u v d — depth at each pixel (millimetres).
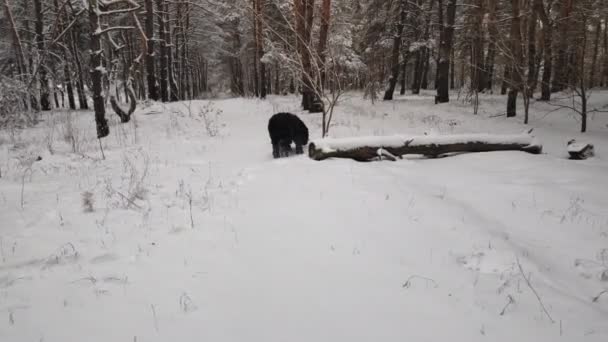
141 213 4883
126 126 12953
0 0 19750
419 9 22031
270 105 17953
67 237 4203
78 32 22406
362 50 23125
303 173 6352
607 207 4973
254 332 2596
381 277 3275
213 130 11977
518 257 3625
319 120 13258
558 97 19250
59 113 18141
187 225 4449
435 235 4102
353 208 4801
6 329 2699
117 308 2920
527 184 5902
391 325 2645
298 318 2734
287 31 13281
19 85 14016
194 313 2828
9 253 3852
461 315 2768
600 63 18141
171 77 25031
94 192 5789
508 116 15508
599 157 7977
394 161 7383
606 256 3736
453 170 6797
